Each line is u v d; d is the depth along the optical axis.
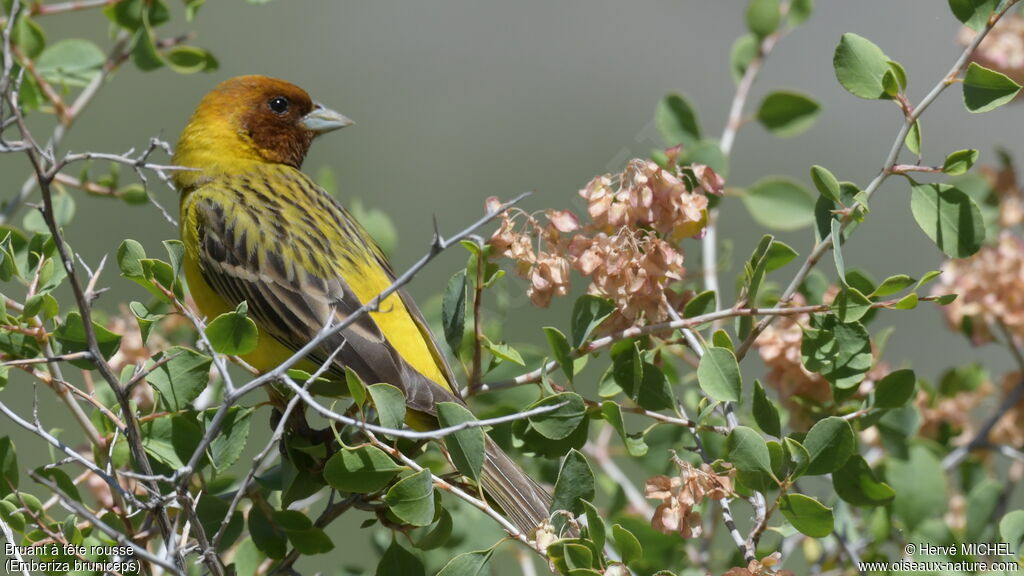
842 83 8.95
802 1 12.35
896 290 8.80
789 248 9.05
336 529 16.14
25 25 11.68
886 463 10.48
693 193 9.21
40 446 16.25
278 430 7.65
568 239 9.27
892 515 10.38
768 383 10.19
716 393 8.70
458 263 20.91
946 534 10.14
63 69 12.30
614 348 9.30
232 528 9.40
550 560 7.93
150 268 8.87
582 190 9.31
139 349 10.63
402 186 22.00
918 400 11.88
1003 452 11.17
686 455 10.95
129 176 14.61
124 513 8.99
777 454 8.20
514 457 11.13
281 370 7.61
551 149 23.09
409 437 7.53
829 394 10.08
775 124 12.10
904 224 21.12
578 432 9.16
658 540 10.10
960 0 8.72
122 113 20.34
